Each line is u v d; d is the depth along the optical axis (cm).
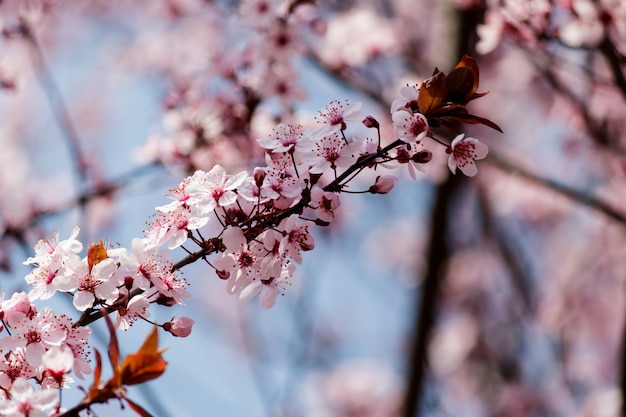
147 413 205
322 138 238
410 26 811
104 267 234
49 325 232
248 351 746
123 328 234
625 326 527
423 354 666
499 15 432
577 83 602
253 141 498
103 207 650
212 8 583
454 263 938
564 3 415
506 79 796
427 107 227
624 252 814
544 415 850
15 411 204
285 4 476
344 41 585
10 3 515
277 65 482
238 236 229
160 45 852
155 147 525
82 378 231
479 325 914
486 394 899
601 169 711
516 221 891
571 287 838
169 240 234
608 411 743
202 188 235
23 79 536
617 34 412
